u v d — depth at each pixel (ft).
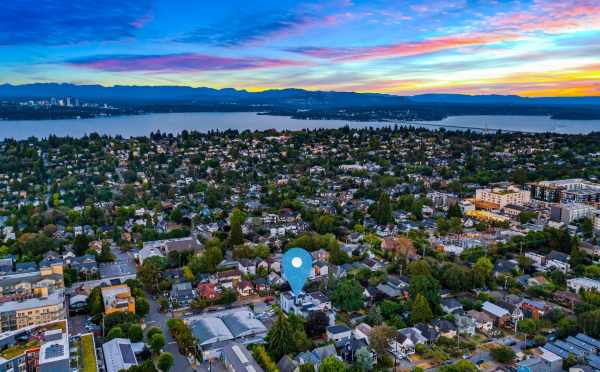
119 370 517.96
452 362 594.65
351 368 563.89
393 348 620.49
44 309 648.38
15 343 537.65
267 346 613.52
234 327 652.89
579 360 575.79
